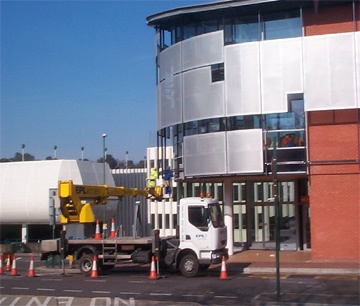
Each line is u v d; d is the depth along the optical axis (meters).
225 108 26.27
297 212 29.25
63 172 47.44
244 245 30.11
